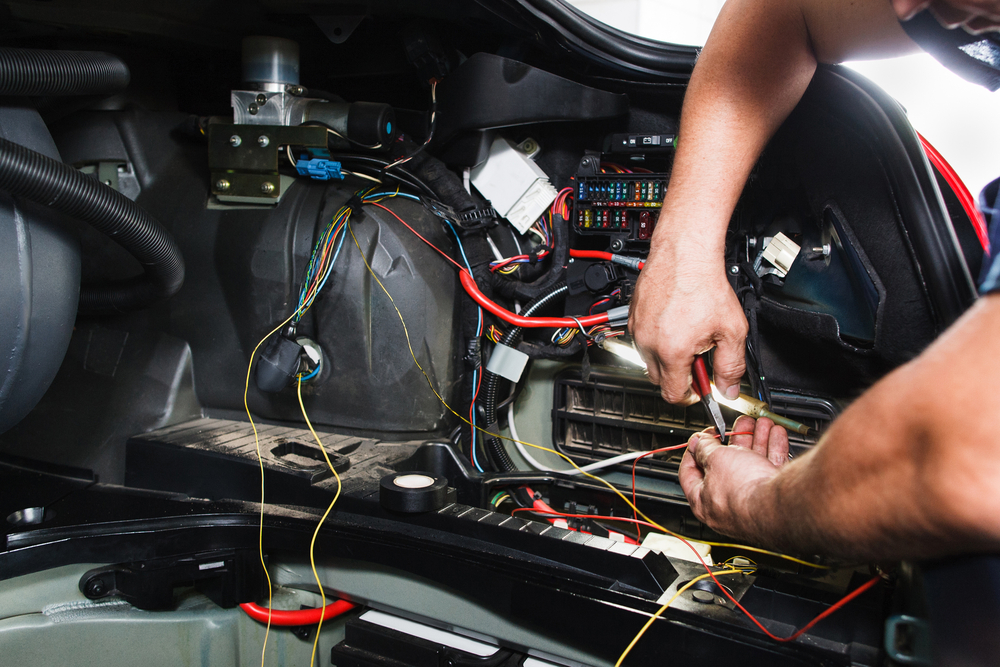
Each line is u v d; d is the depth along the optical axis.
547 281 1.25
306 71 1.46
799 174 0.98
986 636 0.41
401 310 1.21
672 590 0.80
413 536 0.93
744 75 0.77
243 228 1.27
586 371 1.17
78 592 0.99
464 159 1.26
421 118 1.29
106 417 1.27
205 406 1.36
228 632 1.00
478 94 1.19
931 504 0.35
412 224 1.24
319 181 1.29
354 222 1.22
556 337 1.23
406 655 0.91
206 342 1.32
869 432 0.39
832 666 0.67
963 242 0.90
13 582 0.95
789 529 0.50
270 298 1.25
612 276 1.18
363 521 0.97
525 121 1.19
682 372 0.78
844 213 0.92
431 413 1.25
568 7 1.13
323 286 1.22
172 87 1.53
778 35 0.76
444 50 1.27
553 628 0.82
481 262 1.25
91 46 1.39
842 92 0.89
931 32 0.41
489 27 1.23
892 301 0.88
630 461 1.21
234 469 1.10
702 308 0.75
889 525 0.39
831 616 0.72
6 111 0.89
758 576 0.83
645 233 1.17
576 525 1.14
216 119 1.31
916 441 0.35
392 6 1.20
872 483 0.39
